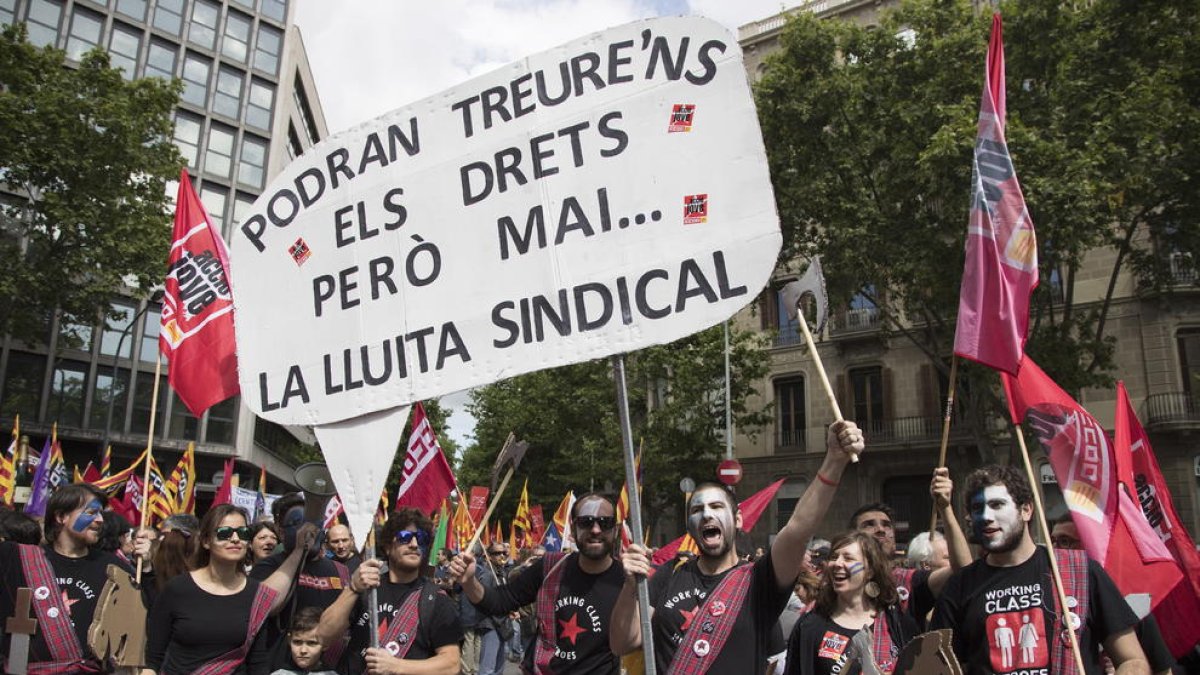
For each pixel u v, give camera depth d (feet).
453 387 13.56
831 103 60.95
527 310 13.19
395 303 14.42
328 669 16.16
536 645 16.25
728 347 84.58
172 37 119.34
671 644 12.96
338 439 14.53
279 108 129.90
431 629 15.51
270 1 132.05
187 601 14.37
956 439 83.66
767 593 12.35
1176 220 56.54
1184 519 72.74
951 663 9.78
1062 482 16.12
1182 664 15.83
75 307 76.84
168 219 78.07
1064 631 11.85
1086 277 79.05
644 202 12.60
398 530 16.08
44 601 16.15
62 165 70.95
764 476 95.66
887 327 70.23
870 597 13.88
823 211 62.64
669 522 105.29
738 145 12.14
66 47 109.81
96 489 17.24
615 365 12.32
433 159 14.57
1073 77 55.72
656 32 13.01
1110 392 77.00
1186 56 52.85
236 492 61.87
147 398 111.75
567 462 100.99
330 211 15.44
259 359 15.56
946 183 53.98
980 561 13.02
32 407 103.30
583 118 13.33
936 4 59.06
